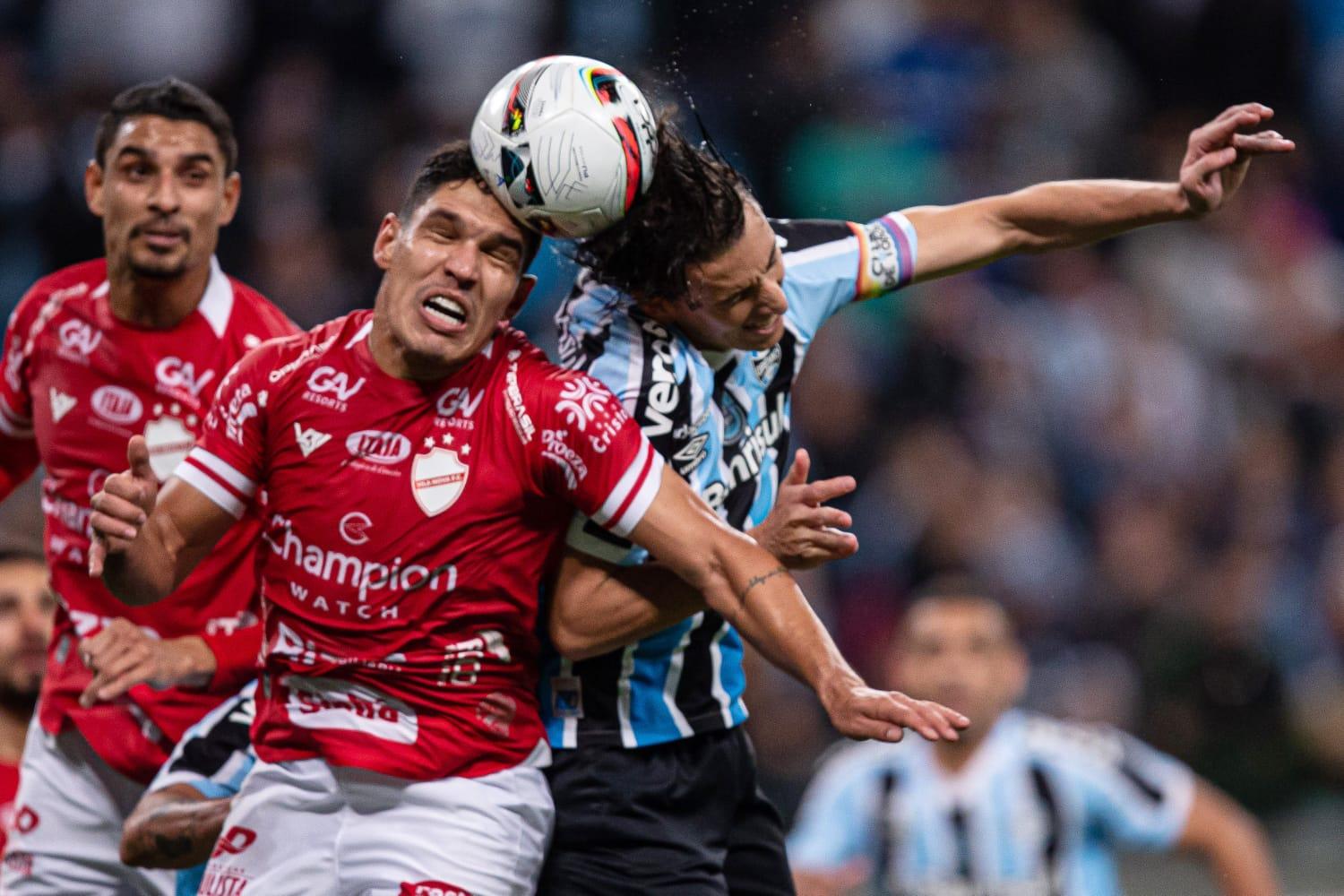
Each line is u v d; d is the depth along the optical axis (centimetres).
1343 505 3916
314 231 3800
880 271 1484
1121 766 2192
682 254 1298
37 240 3741
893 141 4075
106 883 1769
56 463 1680
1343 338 4234
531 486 1317
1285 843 2941
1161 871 2823
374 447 1316
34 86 4038
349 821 1353
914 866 2217
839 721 1226
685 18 3806
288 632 1353
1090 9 4531
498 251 1296
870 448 3659
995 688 2208
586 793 1409
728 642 1464
